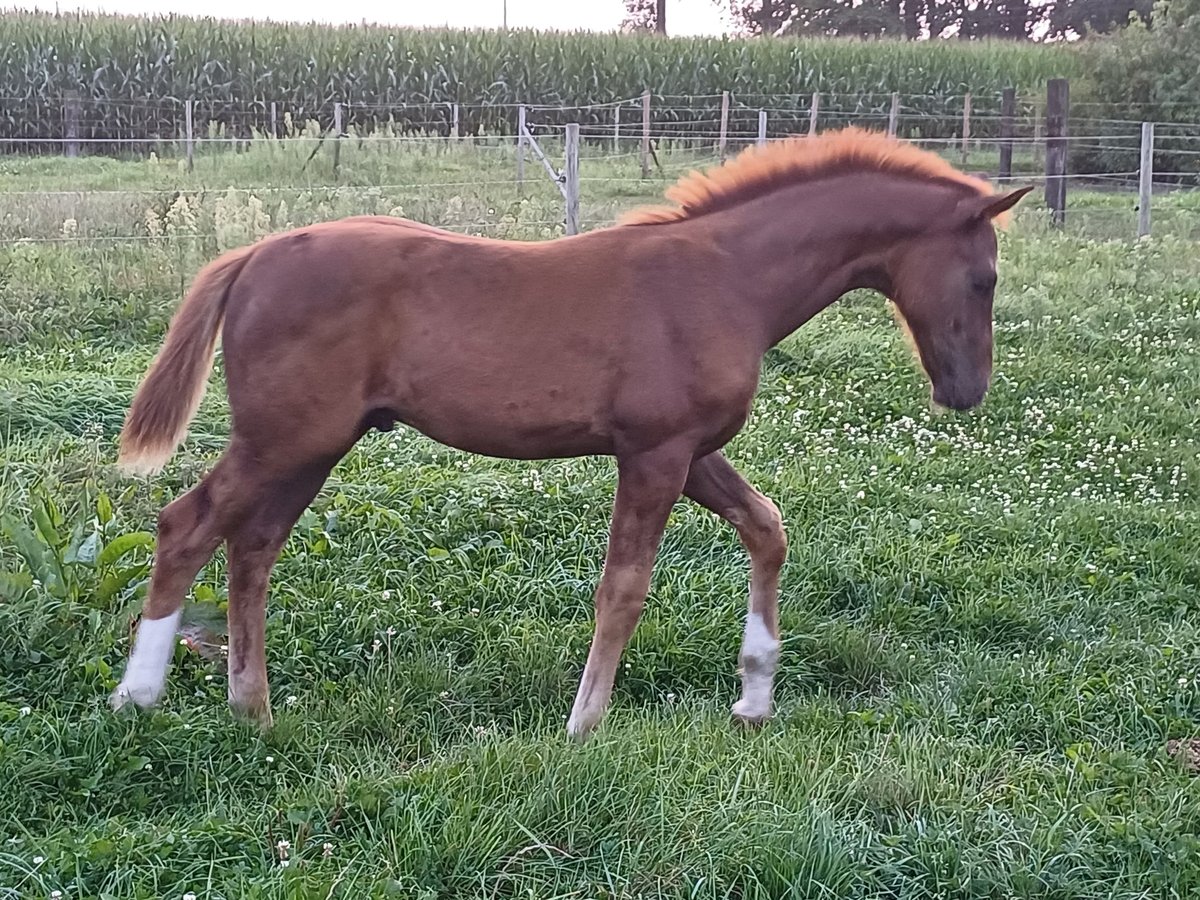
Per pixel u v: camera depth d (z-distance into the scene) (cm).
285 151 1620
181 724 358
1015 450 688
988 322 400
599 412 371
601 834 320
